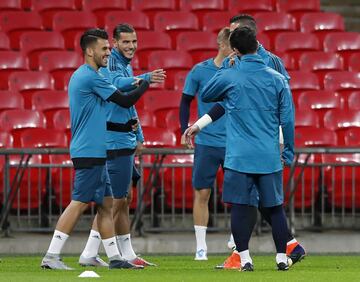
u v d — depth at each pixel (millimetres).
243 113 29703
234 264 32812
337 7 68000
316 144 48719
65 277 28297
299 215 46906
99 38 31234
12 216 45219
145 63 57562
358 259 40062
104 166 31562
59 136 47438
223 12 62062
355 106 53500
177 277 28438
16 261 37781
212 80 30094
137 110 50062
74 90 31250
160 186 45844
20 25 59281
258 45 30891
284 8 64500
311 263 36906
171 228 45219
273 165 29812
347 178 46906
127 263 32625
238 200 29984
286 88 29859
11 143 47219
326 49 60531
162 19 61031
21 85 52938
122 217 34938
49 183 45000
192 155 46594
